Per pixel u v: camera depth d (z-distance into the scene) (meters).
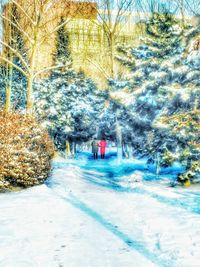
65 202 9.95
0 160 11.30
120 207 9.45
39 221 7.66
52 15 24.41
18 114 12.72
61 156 30.67
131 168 19.97
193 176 13.25
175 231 7.12
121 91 17.41
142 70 17.20
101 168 21.50
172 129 12.78
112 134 27.67
